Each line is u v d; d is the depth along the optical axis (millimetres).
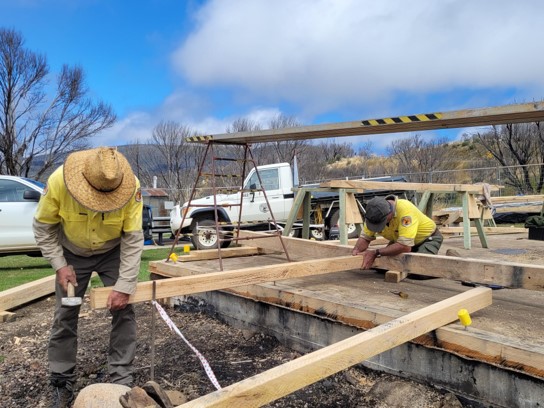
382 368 3258
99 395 2234
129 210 2754
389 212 4055
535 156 21469
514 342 2639
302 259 5691
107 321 4746
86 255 2914
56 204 2652
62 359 2955
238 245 6535
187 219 10859
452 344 2842
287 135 4793
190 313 4984
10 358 3793
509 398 2613
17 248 8773
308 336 3770
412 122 3967
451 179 20078
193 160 23156
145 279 6836
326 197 11594
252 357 3758
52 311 5270
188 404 1676
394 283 4293
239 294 4379
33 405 3010
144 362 3635
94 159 2525
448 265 3666
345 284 4254
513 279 3225
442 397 2885
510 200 9711
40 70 21344
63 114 22484
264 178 11461
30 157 22016
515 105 3453
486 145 23500
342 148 31422
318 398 3035
